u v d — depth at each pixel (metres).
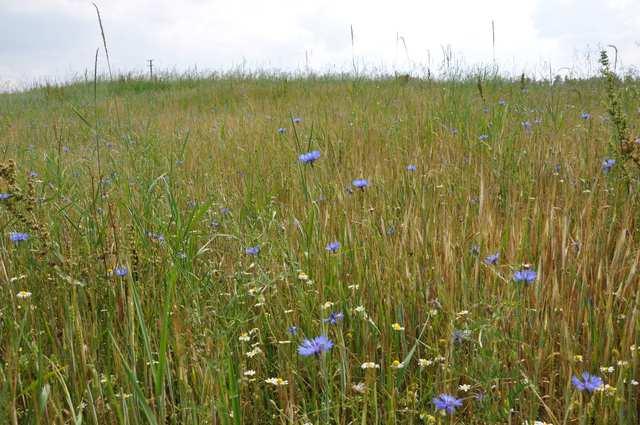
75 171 5.34
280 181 4.96
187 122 9.98
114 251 2.97
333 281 2.82
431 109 7.46
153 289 2.69
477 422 2.05
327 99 11.59
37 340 2.42
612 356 2.23
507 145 5.21
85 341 2.35
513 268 2.61
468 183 4.23
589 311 2.40
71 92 18.09
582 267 2.69
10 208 3.06
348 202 3.74
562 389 2.15
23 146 7.92
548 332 2.36
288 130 7.34
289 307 2.75
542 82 11.04
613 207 3.54
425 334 2.56
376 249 3.05
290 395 2.02
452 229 3.23
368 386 2.02
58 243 3.21
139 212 3.74
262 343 2.43
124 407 1.83
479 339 2.20
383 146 5.89
